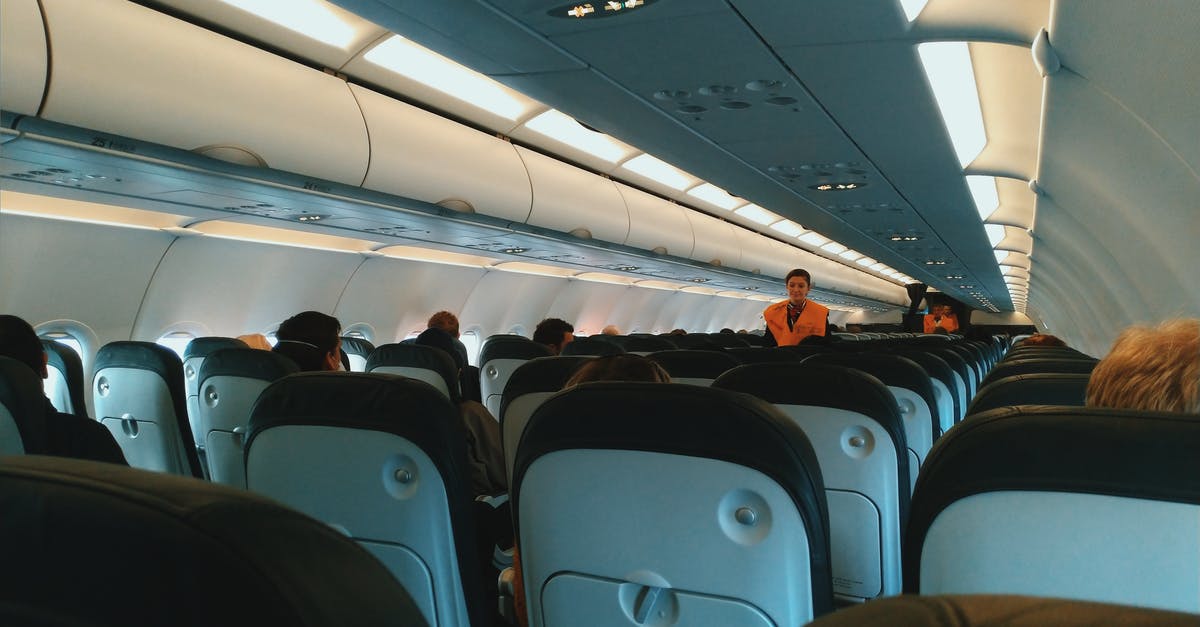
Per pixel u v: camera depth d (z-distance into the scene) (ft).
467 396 19.94
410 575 6.91
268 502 2.04
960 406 17.80
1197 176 13.56
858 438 9.36
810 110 16.89
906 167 22.47
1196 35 9.49
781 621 5.22
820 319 24.35
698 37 12.82
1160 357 5.12
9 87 12.82
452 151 23.56
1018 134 22.44
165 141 15.70
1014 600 1.56
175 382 13.26
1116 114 13.91
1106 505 4.02
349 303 35.94
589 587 5.72
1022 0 12.08
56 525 2.04
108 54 14.25
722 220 47.47
